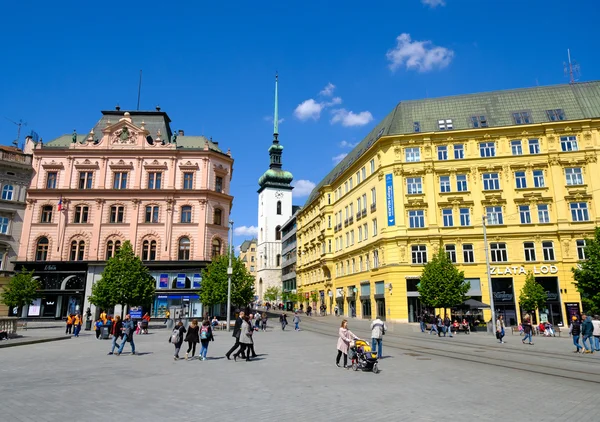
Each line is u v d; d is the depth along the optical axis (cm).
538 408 991
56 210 5303
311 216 8206
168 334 3566
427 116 5200
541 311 4353
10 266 5119
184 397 1103
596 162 4612
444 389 1209
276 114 13350
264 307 11781
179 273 5203
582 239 4509
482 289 4566
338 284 6600
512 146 4834
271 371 1552
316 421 883
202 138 5997
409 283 4669
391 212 4878
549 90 5134
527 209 4694
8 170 5262
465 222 4762
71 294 5053
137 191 5378
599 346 2344
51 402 1040
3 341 2591
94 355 2075
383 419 897
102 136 5706
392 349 2338
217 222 5597
